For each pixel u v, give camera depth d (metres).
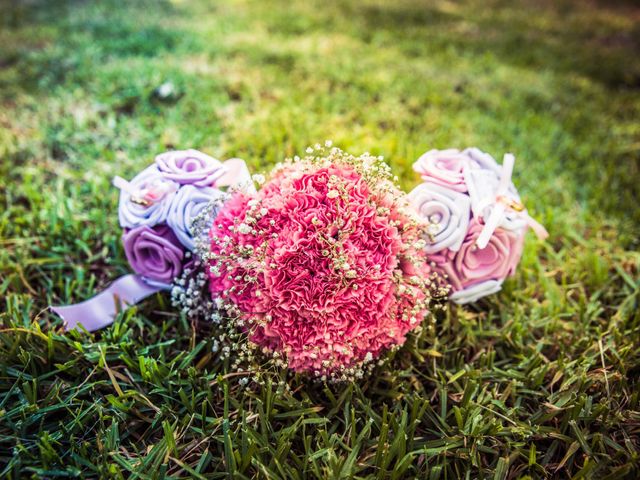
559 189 0.61
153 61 0.80
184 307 0.38
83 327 0.39
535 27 1.22
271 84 0.78
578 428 0.35
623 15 1.40
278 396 0.35
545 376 0.40
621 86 0.94
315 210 0.33
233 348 0.34
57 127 0.65
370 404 0.36
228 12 1.08
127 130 0.64
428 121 0.72
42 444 0.32
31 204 0.52
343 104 0.74
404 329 0.35
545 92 0.85
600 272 0.49
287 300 0.32
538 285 0.49
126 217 0.38
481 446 0.34
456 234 0.36
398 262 0.33
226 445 0.32
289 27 1.02
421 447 0.34
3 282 0.44
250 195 0.36
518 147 0.67
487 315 0.45
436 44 1.02
